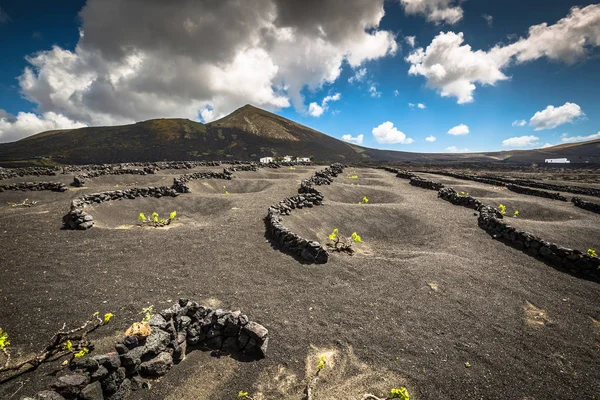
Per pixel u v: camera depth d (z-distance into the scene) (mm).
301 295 9531
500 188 34719
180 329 6977
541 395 5984
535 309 9219
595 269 11328
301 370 6457
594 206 23438
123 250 12312
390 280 10703
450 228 17469
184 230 15078
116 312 8023
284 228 13984
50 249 12102
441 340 7547
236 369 6441
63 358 6273
